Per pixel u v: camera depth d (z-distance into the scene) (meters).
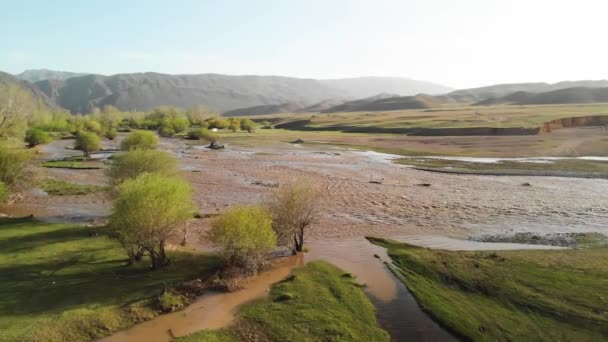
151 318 16.69
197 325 16.33
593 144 80.50
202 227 29.27
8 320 15.82
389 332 16.09
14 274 20.28
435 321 16.92
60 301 17.55
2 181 33.59
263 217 21.98
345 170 58.34
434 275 21.38
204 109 186.62
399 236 29.12
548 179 51.44
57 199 37.28
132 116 179.00
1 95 74.25
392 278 21.23
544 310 17.31
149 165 33.06
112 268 21.23
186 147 89.50
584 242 27.84
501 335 15.75
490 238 28.86
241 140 105.44
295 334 15.66
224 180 48.94
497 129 100.75
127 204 20.80
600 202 39.34
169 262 21.88
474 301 18.50
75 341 15.05
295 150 84.06
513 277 20.56
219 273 20.31
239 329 16.00
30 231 27.33
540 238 28.78
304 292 19.08
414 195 42.28
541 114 129.25
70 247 24.33
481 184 48.31
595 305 17.47
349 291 19.31
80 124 130.75
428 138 100.56
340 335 15.65
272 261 23.28
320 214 34.38
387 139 103.31
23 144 77.81
